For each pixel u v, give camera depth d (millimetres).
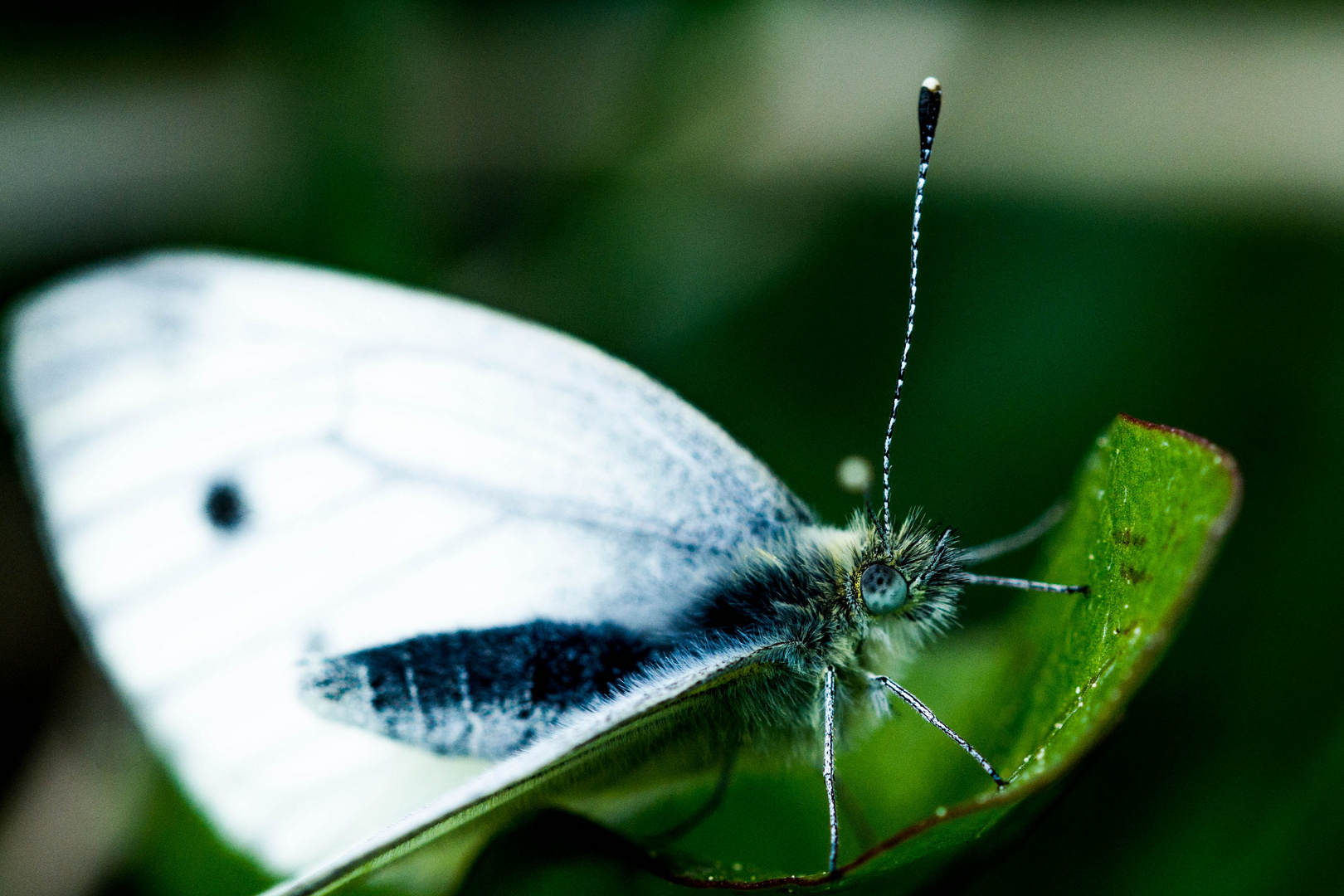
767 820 130
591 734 120
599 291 153
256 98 152
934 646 132
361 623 129
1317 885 132
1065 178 149
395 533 130
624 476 129
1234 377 145
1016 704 125
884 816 130
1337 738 132
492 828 128
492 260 153
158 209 152
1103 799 135
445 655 128
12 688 144
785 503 131
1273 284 146
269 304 130
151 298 130
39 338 131
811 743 129
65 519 131
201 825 132
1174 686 138
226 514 130
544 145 154
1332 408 143
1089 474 123
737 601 128
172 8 153
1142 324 146
